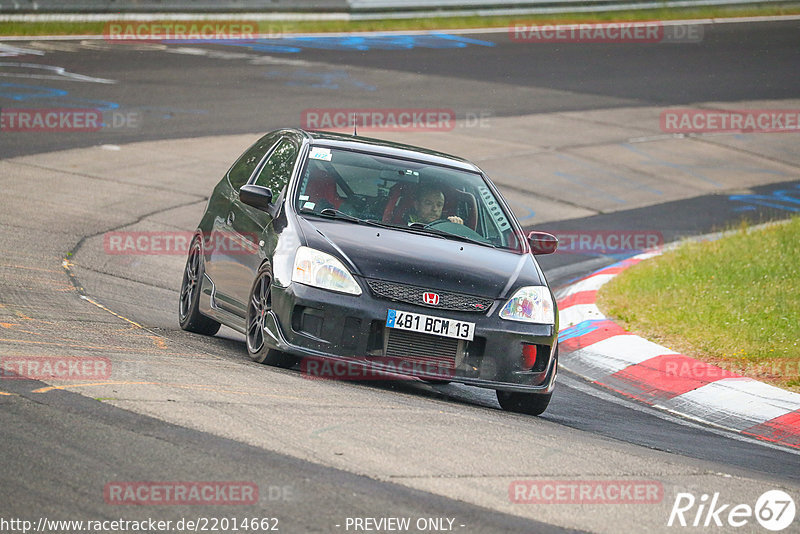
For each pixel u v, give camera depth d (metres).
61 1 95.50
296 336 23.81
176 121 68.88
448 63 95.75
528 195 61.59
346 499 15.43
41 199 48.81
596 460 19.59
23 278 33.31
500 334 24.22
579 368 32.97
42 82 75.94
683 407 28.78
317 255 24.19
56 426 17.47
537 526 15.30
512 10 114.69
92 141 62.41
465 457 18.39
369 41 102.69
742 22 123.25
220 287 28.41
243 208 28.52
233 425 18.50
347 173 27.55
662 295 40.12
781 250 47.16
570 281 45.62
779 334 34.22
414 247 25.23
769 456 23.83
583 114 83.19
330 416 19.97
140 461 16.20
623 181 66.88
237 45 96.75
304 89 81.44
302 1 105.75
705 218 59.78
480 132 74.81
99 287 34.47
